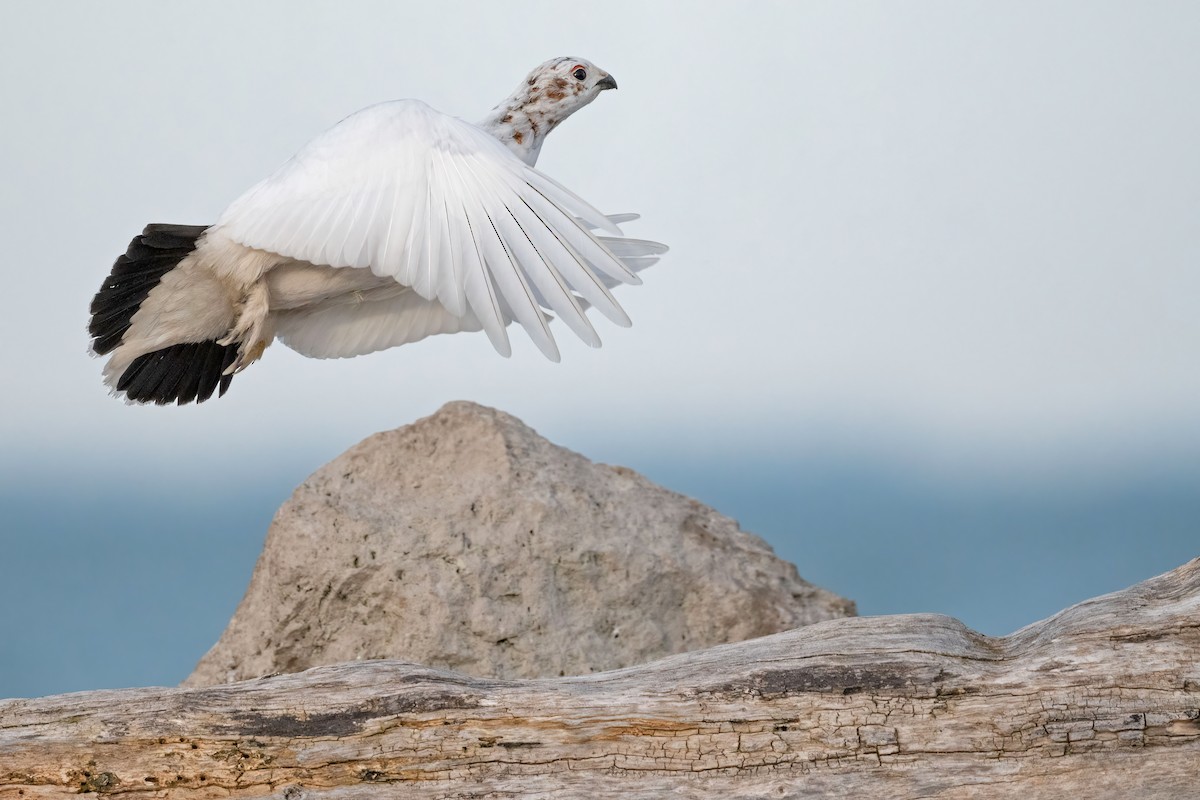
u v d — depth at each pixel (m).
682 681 8.92
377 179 9.09
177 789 8.67
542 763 8.73
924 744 8.54
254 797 8.64
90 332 9.93
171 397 10.53
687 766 8.68
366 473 12.65
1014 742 8.47
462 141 9.20
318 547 12.12
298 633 12.10
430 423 13.00
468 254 8.98
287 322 11.09
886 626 9.20
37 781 8.63
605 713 8.80
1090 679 8.51
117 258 9.71
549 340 8.80
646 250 11.51
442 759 8.73
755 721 8.71
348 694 8.88
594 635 12.27
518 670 11.98
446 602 11.97
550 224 9.02
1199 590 8.77
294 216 9.12
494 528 12.35
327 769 8.71
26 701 8.88
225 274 9.77
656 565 12.55
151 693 8.91
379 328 11.20
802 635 9.23
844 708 8.67
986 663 8.78
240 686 8.98
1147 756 8.33
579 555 12.38
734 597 12.63
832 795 8.48
